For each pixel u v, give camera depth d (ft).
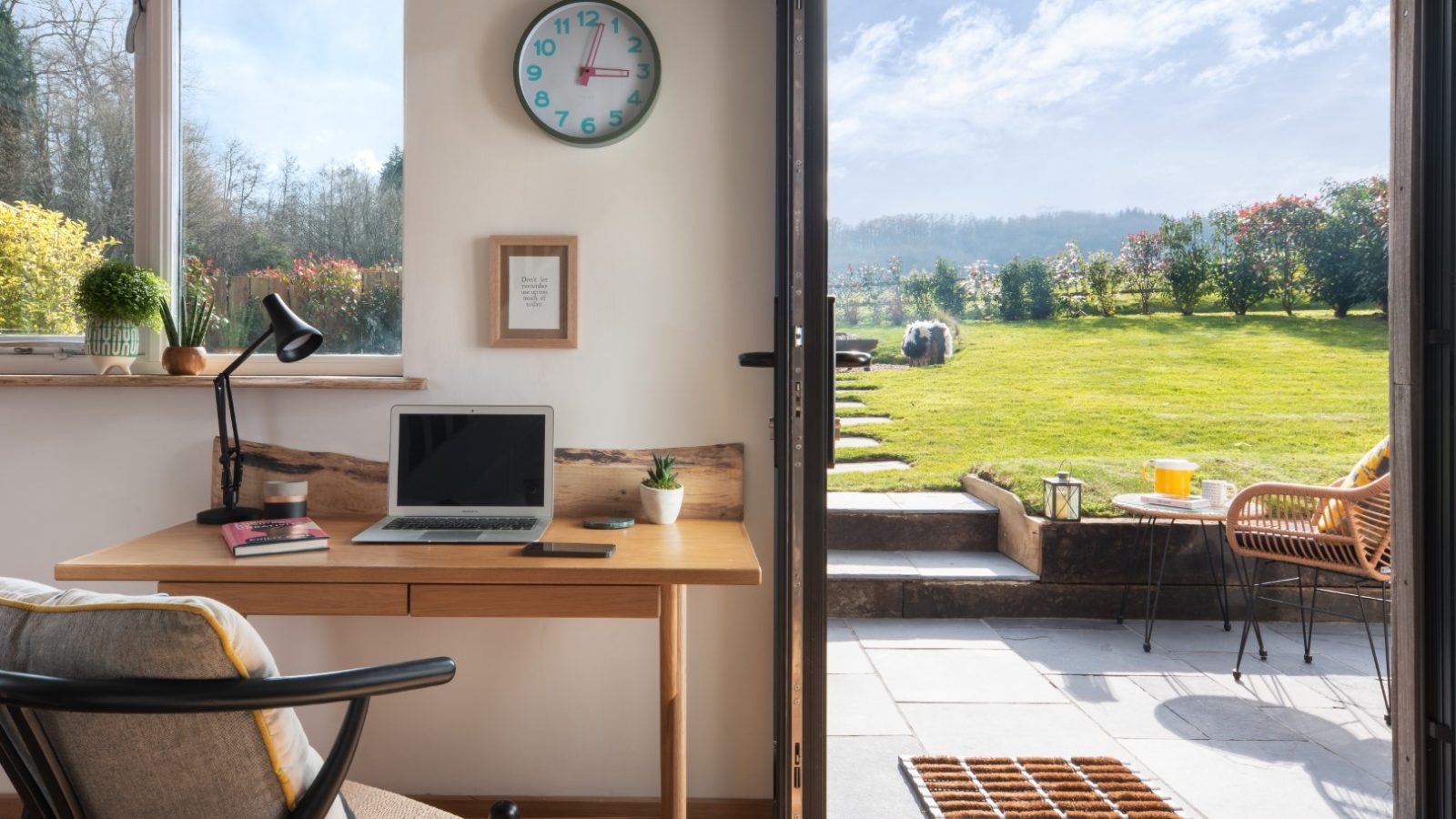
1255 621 11.16
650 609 4.89
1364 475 11.06
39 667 2.68
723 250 6.50
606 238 6.50
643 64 6.44
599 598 4.88
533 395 6.55
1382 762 8.07
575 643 6.65
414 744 6.68
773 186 6.48
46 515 6.54
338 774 2.85
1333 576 12.64
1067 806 7.16
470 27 6.48
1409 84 5.53
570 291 6.46
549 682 6.66
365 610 4.85
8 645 2.76
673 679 5.38
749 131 6.48
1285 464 17.58
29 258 6.82
